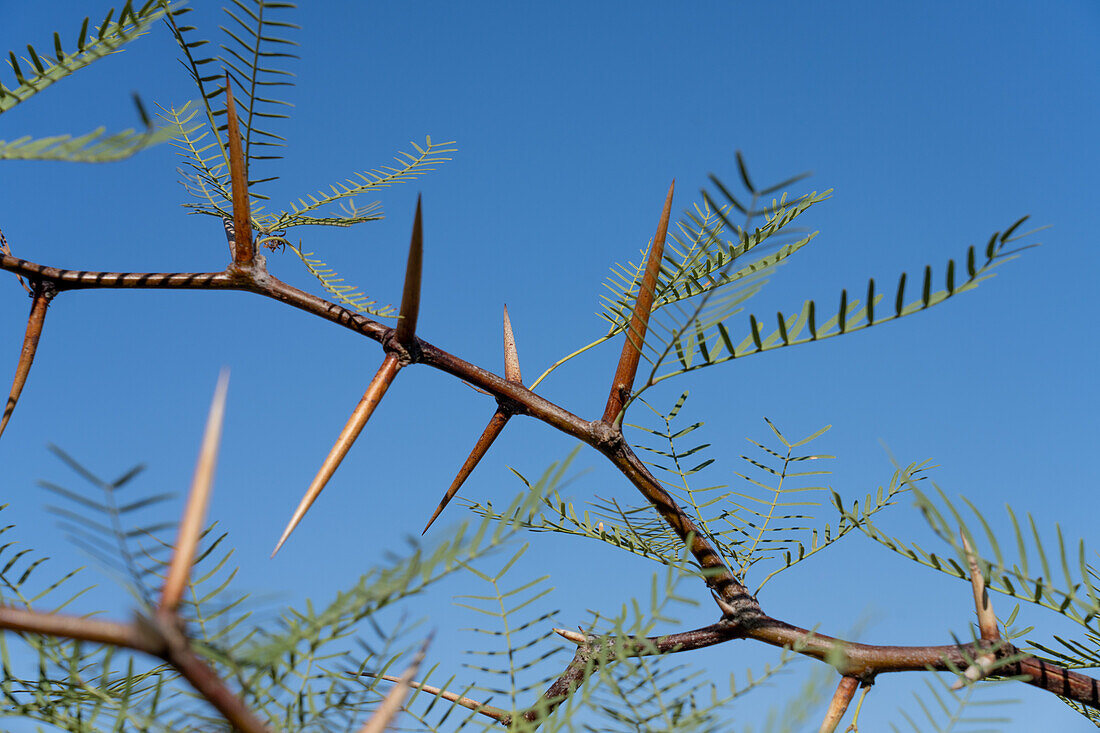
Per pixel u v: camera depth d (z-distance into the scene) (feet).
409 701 1.37
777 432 1.67
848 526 1.60
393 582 1.26
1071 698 1.45
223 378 1.04
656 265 1.54
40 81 1.40
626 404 1.52
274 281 1.57
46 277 1.56
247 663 1.16
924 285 1.39
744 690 1.35
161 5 1.43
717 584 1.53
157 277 1.57
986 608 1.47
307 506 1.49
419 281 1.52
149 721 1.31
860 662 1.47
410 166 1.82
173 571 1.00
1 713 1.33
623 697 1.35
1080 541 1.42
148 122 1.31
